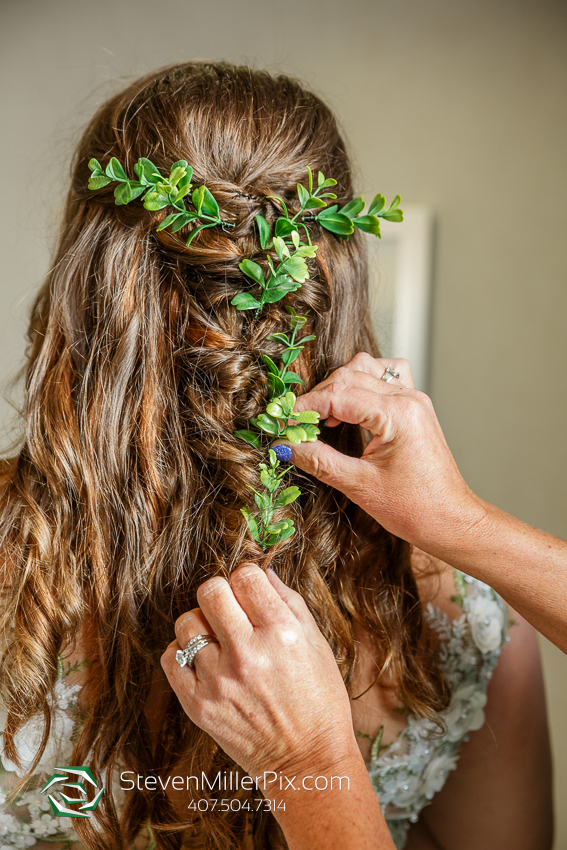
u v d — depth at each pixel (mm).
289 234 580
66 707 627
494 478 1595
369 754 686
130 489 615
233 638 484
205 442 599
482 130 1539
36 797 635
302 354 636
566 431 1561
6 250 1655
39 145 1627
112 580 617
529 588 557
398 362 676
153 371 609
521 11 1517
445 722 711
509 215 1540
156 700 633
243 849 636
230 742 492
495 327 1560
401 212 647
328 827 446
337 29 1570
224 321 599
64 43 1612
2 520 637
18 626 606
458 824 833
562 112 1518
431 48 1548
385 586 680
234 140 602
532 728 797
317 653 508
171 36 1604
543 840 820
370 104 1568
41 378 659
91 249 641
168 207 596
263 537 586
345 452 664
